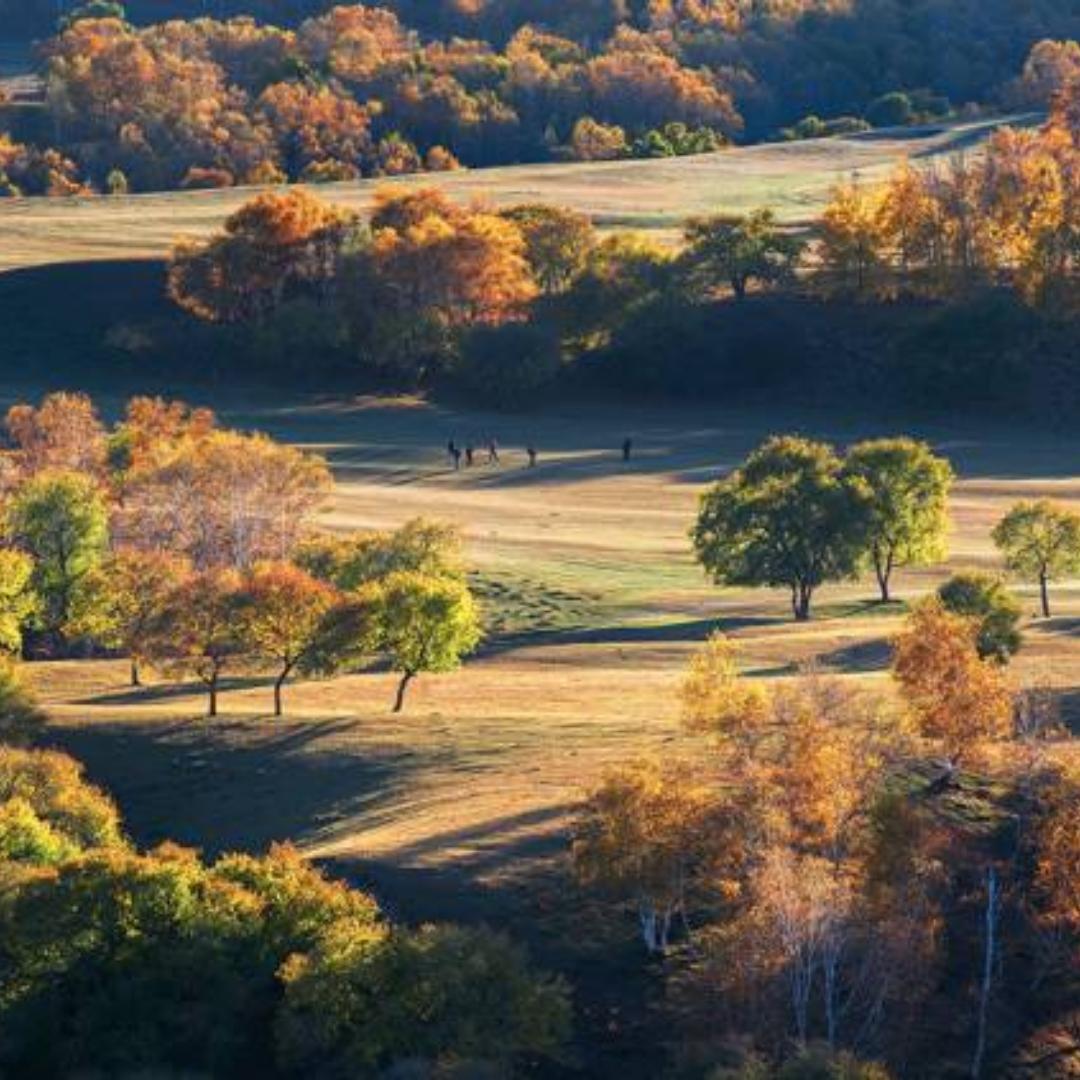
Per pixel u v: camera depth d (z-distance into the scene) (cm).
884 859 9081
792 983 8675
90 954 9012
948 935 9488
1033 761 10256
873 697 11438
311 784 12306
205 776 12769
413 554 16862
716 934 8862
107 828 11500
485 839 10431
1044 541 16025
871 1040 8694
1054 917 9331
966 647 10356
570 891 9844
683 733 12431
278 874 9619
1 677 13338
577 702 13788
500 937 8900
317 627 13950
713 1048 8375
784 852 8875
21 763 11669
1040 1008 9125
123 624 15625
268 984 8994
